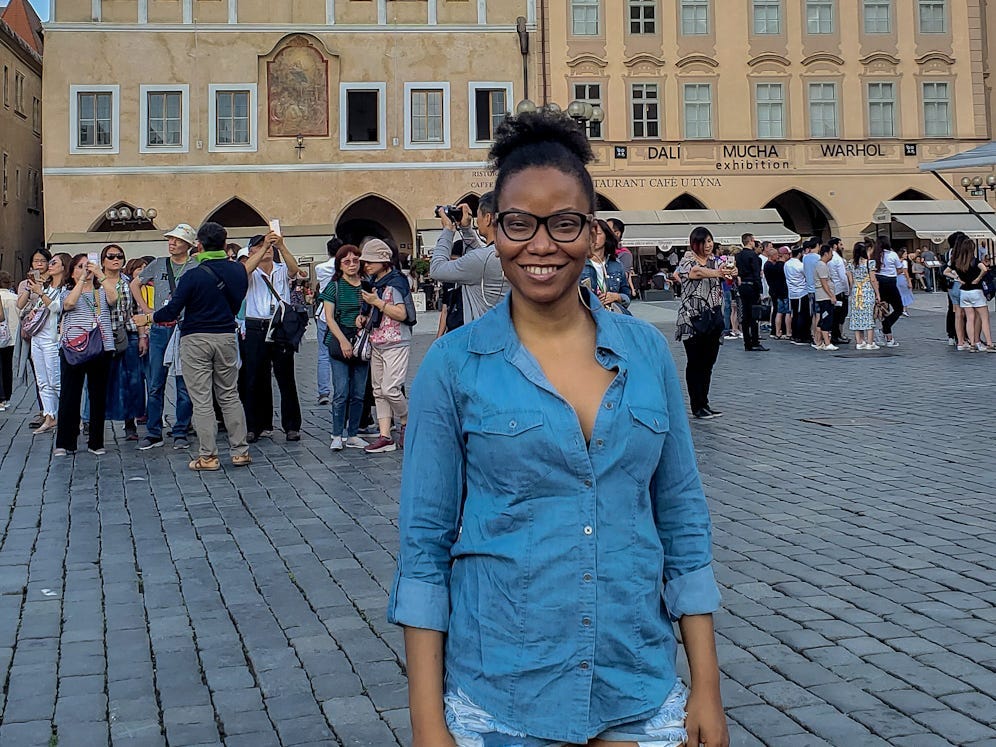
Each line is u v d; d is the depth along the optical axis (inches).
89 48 1434.5
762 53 1550.2
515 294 88.6
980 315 707.4
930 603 210.4
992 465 347.6
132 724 161.6
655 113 1537.9
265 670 182.1
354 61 1470.2
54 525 291.4
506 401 83.9
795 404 503.8
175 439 425.7
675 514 91.2
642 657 83.9
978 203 1544.0
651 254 1590.8
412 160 1480.1
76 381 404.8
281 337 428.8
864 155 1569.9
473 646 83.7
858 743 150.2
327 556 254.7
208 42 1449.3
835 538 262.1
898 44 1571.1
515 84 1502.2
